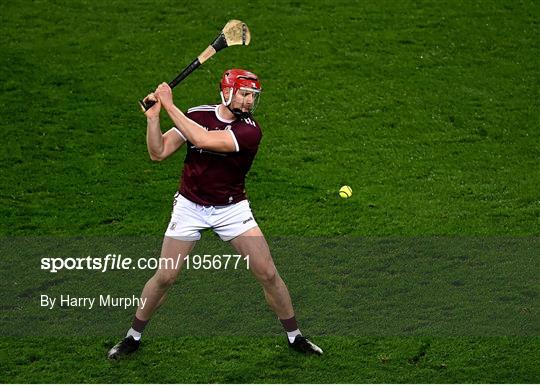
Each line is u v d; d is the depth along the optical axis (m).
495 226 37.84
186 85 48.03
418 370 28.92
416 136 44.66
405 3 54.81
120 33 51.78
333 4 54.56
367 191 40.31
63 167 41.47
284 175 41.34
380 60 50.28
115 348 29.42
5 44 50.41
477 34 52.41
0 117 44.75
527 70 49.88
